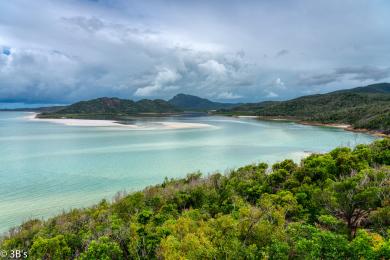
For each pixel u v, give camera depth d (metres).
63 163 58.75
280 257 13.93
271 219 19.00
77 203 37.66
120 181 47.31
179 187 34.00
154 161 61.00
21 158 63.16
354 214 21.06
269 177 32.19
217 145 80.69
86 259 16.20
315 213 21.81
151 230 19.84
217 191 31.73
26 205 36.84
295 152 70.81
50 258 18.70
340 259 12.64
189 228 18.84
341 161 34.00
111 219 23.73
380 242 13.34
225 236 16.56
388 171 27.52
